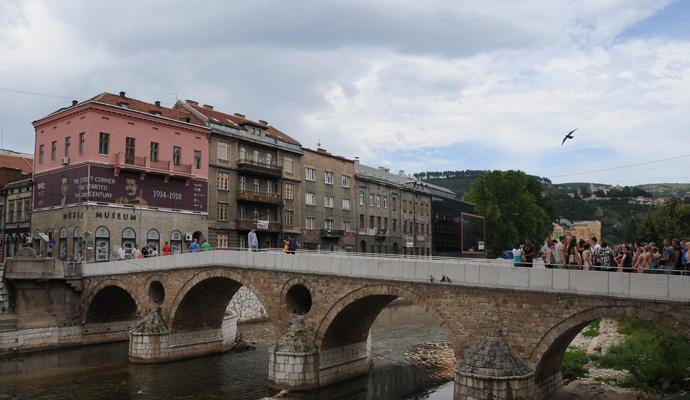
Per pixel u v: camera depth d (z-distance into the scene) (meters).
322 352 28.73
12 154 66.31
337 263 27.92
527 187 84.62
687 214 65.44
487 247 78.62
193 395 27.70
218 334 38.84
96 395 27.83
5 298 39.03
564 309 21.31
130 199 47.41
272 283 30.61
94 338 41.31
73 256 45.44
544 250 24.09
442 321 24.31
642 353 29.09
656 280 19.44
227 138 55.97
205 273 33.84
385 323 50.31
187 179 51.62
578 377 27.09
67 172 47.28
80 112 46.53
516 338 22.34
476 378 21.12
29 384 29.86
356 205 73.25
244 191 56.69
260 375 31.80
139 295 37.72
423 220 88.69
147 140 49.16
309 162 66.19
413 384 29.66
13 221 54.28
